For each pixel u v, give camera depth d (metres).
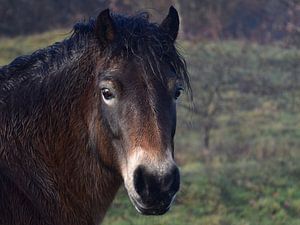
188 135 22.77
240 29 37.47
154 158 5.17
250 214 15.80
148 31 5.61
